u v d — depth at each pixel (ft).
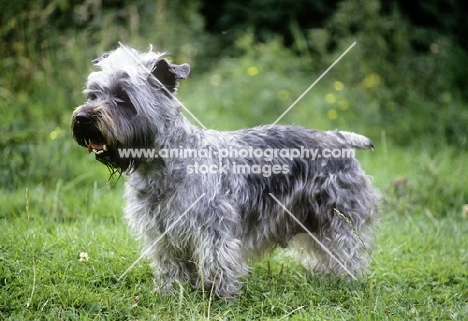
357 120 41.96
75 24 41.39
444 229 27.20
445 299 20.66
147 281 20.98
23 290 19.21
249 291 20.57
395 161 36.88
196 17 50.75
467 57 49.08
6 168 30.37
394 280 22.25
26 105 35.06
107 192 30.42
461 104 43.91
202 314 18.57
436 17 53.16
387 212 29.43
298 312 19.21
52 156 31.71
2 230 23.44
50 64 38.04
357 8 46.32
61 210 27.27
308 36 52.90
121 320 18.38
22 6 36.86
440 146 39.42
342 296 20.27
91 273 20.89
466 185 32.17
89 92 19.30
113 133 18.31
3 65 36.06
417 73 44.86
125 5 46.80
